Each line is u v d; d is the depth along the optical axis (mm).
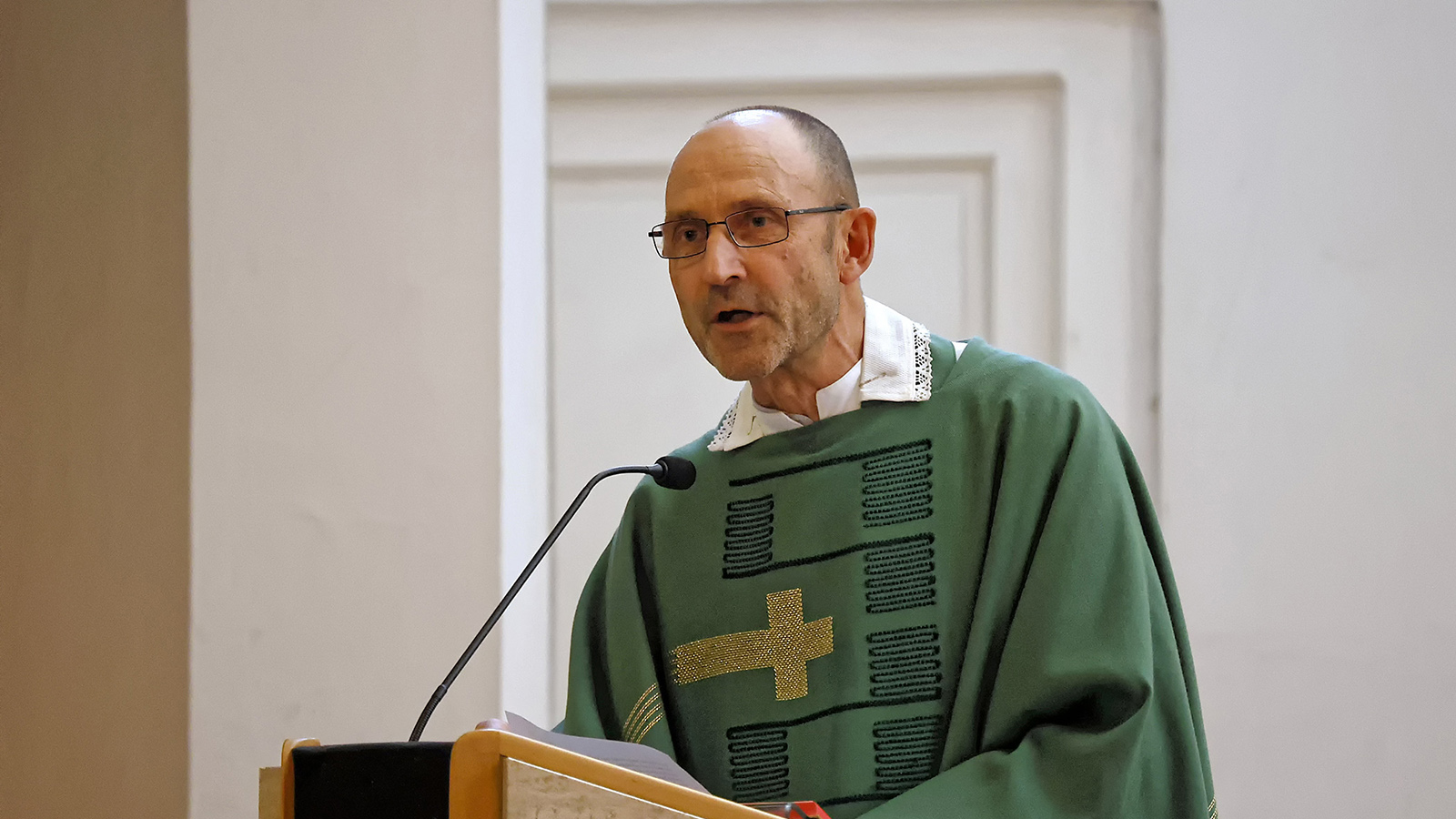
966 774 5574
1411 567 10273
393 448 9555
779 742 6254
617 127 11180
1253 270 10484
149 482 9922
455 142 9695
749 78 11031
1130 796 5559
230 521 9531
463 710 9375
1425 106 10406
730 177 6047
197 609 9484
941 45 10977
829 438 6496
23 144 10945
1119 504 5984
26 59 10969
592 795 3916
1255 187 10508
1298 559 10336
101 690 10039
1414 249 10383
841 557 6324
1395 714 10211
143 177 10102
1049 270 10938
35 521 10648
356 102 9719
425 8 9742
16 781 10570
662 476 5941
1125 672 5598
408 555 9484
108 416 10188
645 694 6562
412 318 9617
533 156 10164
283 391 9602
